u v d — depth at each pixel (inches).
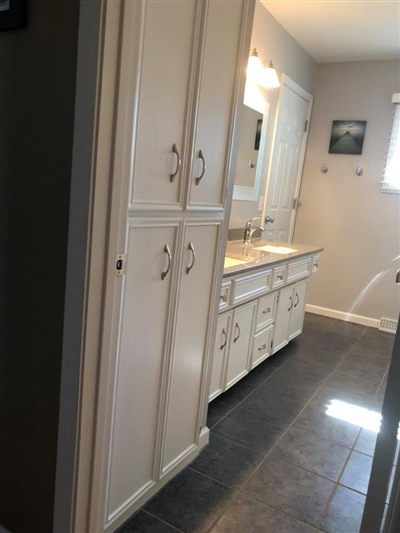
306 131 168.4
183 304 62.8
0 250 49.9
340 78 162.9
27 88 44.6
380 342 148.7
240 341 97.1
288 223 171.0
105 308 45.4
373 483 48.6
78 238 42.6
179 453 71.2
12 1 43.4
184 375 67.4
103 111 40.2
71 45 40.9
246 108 120.3
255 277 95.6
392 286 162.6
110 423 52.2
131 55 41.8
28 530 53.3
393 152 157.0
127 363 53.6
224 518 62.6
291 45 140.4
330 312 175.5
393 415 46.4
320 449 82.0
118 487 57.4
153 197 51.7
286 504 66.5
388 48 143.9
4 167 47.9
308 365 123.5
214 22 56.4
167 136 52.1
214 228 67.1
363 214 165.0
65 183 43.2
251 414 93.0
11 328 50.4
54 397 47.8
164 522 60.7
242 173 125.4
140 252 51.8
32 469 51.4
